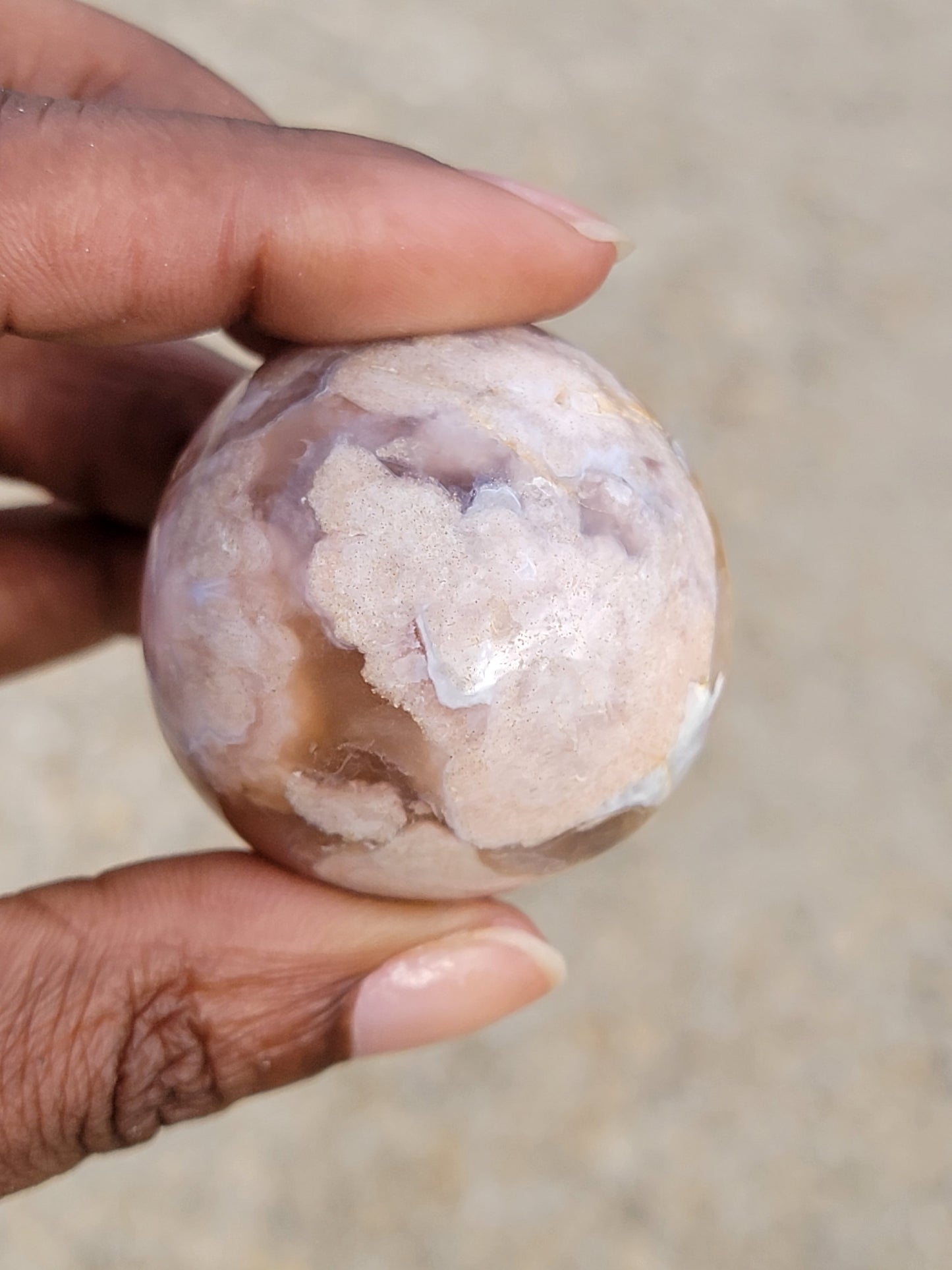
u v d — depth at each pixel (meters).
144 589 0.10
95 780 0.19
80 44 0.13
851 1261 0.17
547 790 0.10
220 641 0.10
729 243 0.26
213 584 0.10
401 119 0.27
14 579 0.14
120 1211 0.17
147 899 0.11
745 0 0.31
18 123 0.10
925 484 0.23
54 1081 0.10
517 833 0.10
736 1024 0.18
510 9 0.30
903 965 0.18
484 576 0.09
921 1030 0.18
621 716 0.10
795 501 0.22
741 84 0.29
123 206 0.10
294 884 0.11
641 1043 0.18
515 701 0.09
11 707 0.19
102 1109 0.11
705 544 0.10
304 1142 0.17
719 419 0.23
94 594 0.14
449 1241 0.17
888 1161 0.17
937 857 0.19
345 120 0.27
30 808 0.19
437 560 0.09
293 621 0.09
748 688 0.20
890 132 0.28
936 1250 0.17
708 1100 0.17
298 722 0.10
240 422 0.10
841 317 0.25
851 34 0.30
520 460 0.10
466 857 0.10
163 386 0.14
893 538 0.22
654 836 0.19
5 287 0.10
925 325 0.25
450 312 0.11
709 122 0.28
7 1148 0.10
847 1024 0.18
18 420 0.14
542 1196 0.17
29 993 0.10
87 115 0.10
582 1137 0.17
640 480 0.10
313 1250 0.17
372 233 0.10
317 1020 0.11
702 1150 0.17
